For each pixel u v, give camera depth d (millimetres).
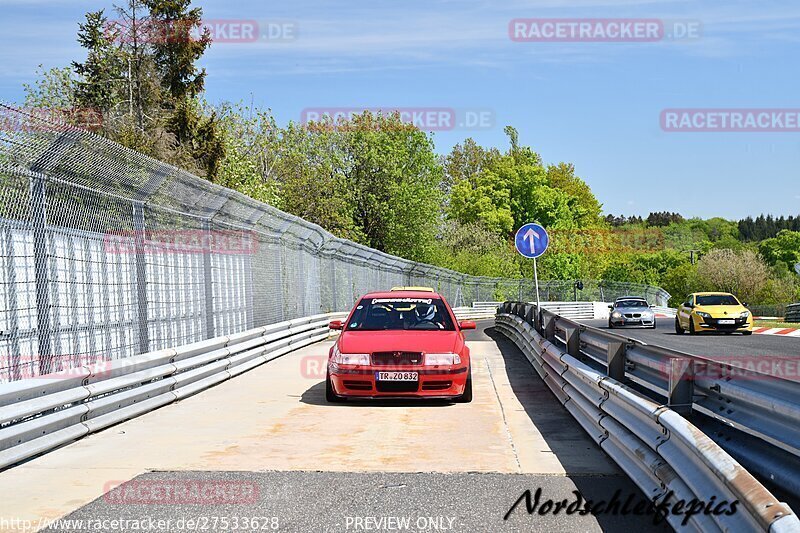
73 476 6590
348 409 10125
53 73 34250
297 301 20125
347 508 5633
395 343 10516
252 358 15172
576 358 10305
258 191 34375
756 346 19672
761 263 94000
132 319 10180
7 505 5750
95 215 9195
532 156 99500
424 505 5703
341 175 47688
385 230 51969
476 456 7320
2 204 7293
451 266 56188
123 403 9219
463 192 82688
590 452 7477
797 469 4230
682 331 27078
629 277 104438
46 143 8031
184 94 34719
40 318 7871
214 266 13945
